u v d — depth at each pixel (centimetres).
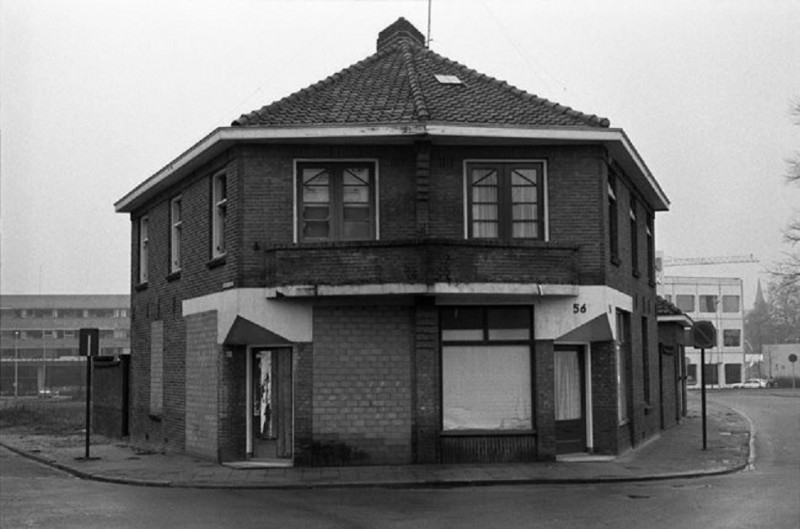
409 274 1809
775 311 11594
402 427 1877
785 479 1714
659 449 2202
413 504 1405
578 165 1952
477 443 1884
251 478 1723
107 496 1543
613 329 1977
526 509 1339
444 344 1905
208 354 2058
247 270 1908
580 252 1931
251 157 1923
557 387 1980
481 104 2012
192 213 2231
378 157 1923
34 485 1723
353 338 1888
